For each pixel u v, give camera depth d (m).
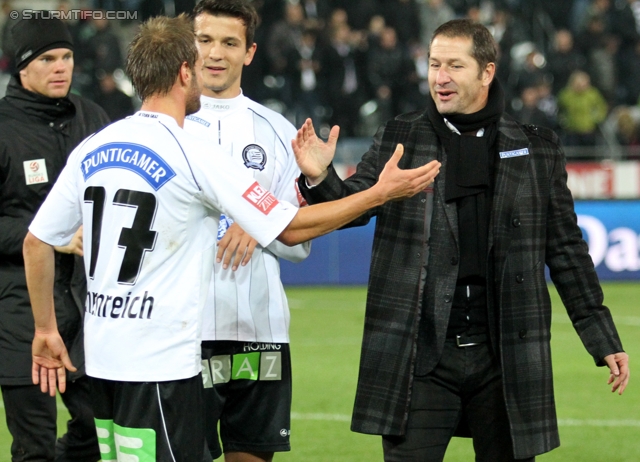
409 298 10.31
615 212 38.56
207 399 11.48
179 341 8.81
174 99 9.16
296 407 19.77
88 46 39.88
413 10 46.53
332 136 9.94
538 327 10.39
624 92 47.84
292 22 43.41
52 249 9.64
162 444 8.84
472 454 16.84
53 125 12.56
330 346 26.25
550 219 10.66
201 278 8.96
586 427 18.31
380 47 43.69
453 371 10.34
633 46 48.41
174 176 8.79
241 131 11.70
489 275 10.28
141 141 8.89
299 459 16.19
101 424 9.23
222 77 11.59
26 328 12.17
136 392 8.82
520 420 10.24
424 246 10.34
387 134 10.73
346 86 43.53
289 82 42.94
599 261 38.50
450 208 10.34
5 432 17.95
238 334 11.45
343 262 38.53
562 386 21.72
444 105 10.40
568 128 44.28
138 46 9.09
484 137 10.50
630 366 23.70
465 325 10.36
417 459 10.30
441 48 10.34
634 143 43.19
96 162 9.01
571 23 50.66
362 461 16.08
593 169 38.69
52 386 10.29
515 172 10.39
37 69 12.30
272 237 8.95
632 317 30.67
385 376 10.34
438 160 10.47
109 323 8.84
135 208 8.77
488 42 10.39
